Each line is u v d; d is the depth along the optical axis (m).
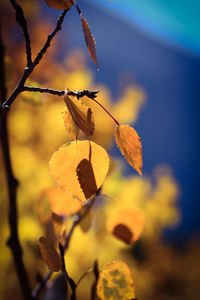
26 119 1.63
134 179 2.07
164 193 2.29
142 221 0.61
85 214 0.62
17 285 1.69
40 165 1.78
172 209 2.30
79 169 0.46
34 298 0.62
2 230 1.62
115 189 1.64
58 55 2.01
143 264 2.37
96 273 0.51
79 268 1.60
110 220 0.61
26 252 1.33
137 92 1.99
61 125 1.66
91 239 1.47
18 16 0.48
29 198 1.70
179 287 3.13
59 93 0.47
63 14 0.48
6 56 0.62
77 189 0.46
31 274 1.31
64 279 0.57
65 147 0.46
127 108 1.98
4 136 0.61
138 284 2.62
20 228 1.47
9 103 0.48
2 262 1.62
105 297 0.51
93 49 0.46
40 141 1.77
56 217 0.53
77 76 1.71
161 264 3.07
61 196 0.57
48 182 1.76
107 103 1.93
